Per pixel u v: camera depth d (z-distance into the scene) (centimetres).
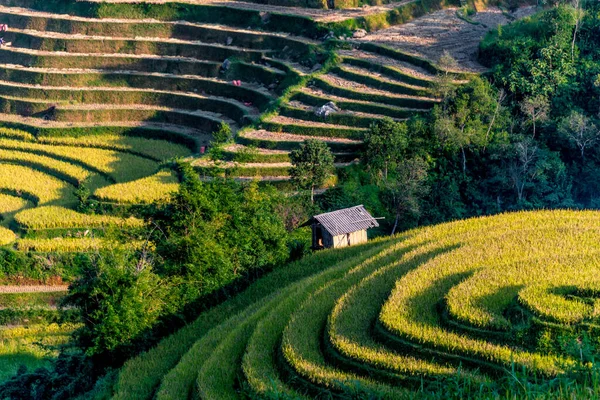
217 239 5175
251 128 8494
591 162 7494
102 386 4397
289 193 7275
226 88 9781
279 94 9275
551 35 8581
